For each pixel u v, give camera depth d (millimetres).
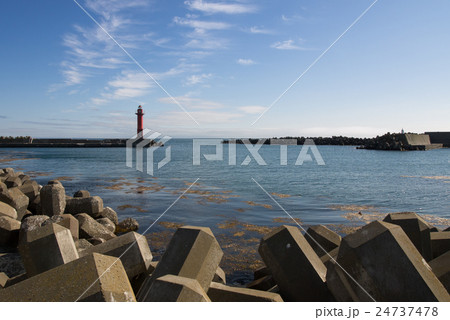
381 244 4074
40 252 5188
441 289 3830
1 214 9312
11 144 85062
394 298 3910
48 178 25969
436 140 103375
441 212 14227
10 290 3473
